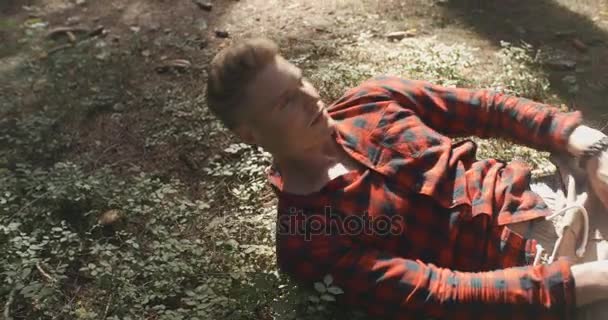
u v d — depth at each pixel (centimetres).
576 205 250
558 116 268
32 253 318
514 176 262
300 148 243
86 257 335
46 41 517
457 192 252
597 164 254
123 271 311
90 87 458
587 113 398
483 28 487
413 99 271
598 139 257
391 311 241
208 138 401
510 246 250
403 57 440
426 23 497
